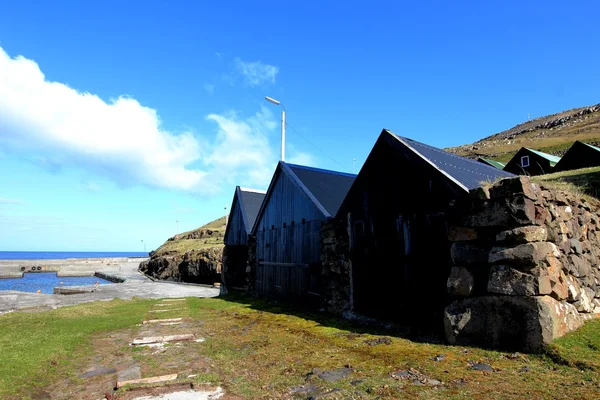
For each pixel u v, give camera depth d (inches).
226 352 273.7
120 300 672.4
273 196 600.7
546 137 3555.6
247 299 609.3
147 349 297.6
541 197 242.2
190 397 189.0
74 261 4249.5
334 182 564.7
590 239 301.3
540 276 211.5
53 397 200.4
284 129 642.8
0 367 235.0
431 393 164.7
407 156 310.5
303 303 478.6
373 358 229.8
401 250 313.9
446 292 270.2
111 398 190.4
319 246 450.0
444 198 275.9
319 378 200.4
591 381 162.9
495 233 236.8
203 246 2261.3
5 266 3415.4
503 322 220.7
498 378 175.6
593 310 262.8
